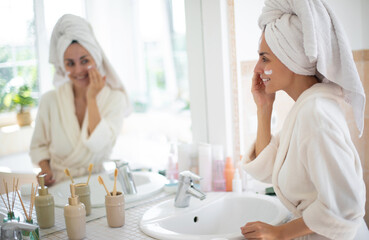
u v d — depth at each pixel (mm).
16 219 1366
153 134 2066
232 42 2035
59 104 1666
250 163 1651
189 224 1671
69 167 1699
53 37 1622
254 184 2143
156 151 2078
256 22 2232
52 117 1637
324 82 1444
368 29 2344
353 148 1297
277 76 1458
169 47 2088
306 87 1446
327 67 1304
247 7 2152
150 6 2051
